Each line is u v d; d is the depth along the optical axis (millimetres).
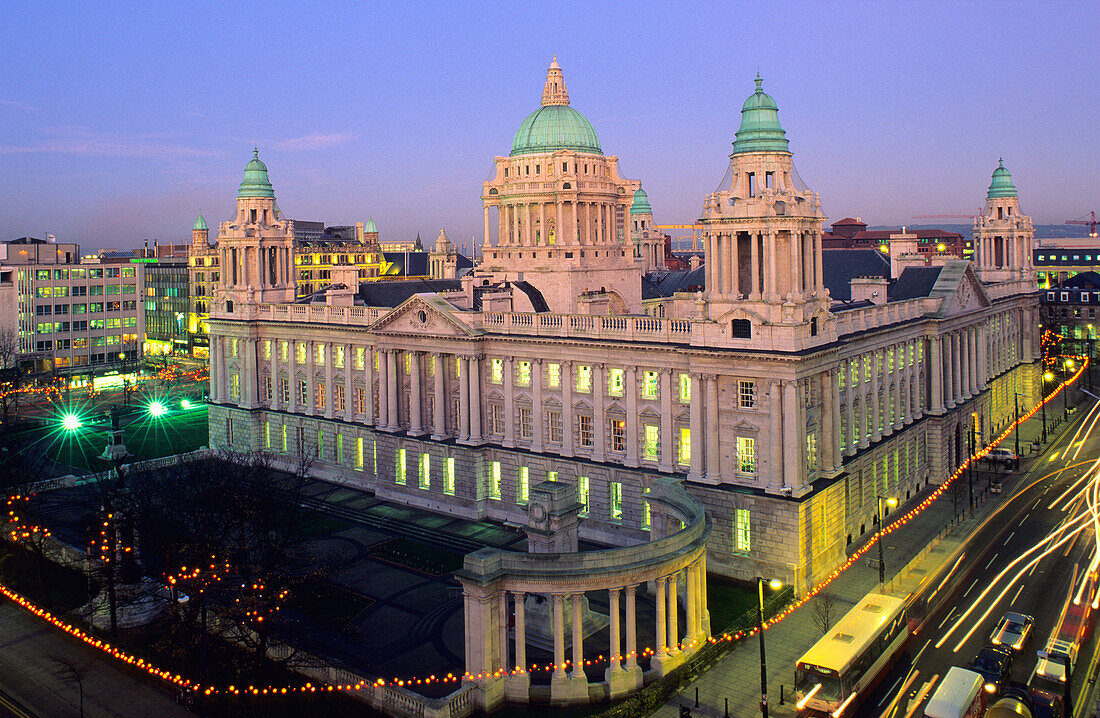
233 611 65562
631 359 90062
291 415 124125
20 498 91812
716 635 69062
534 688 61031
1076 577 78062
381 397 110812
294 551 85750
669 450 88375
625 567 60281
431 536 96688
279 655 68562
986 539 90312
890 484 100312
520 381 100188
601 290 121062
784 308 79188
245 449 128750
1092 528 90812
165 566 73062
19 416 163250
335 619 75125
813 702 57344
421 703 58719
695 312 100312
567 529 68375
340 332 116562
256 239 129000
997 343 136125
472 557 60062
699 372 83625
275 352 126438
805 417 80812
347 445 117000
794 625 72812
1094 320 193375
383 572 86438
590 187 124062
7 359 190250
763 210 80375
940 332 109500
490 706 59812
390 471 110500
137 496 80250
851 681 57938
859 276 128500
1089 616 69750
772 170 81875
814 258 83812
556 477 96812
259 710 61625
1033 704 57375
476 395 101562
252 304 128250
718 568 83812
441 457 104875
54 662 71625
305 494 113125
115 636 72938
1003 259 147750
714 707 60312
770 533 80250
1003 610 72562
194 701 63469
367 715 61031
